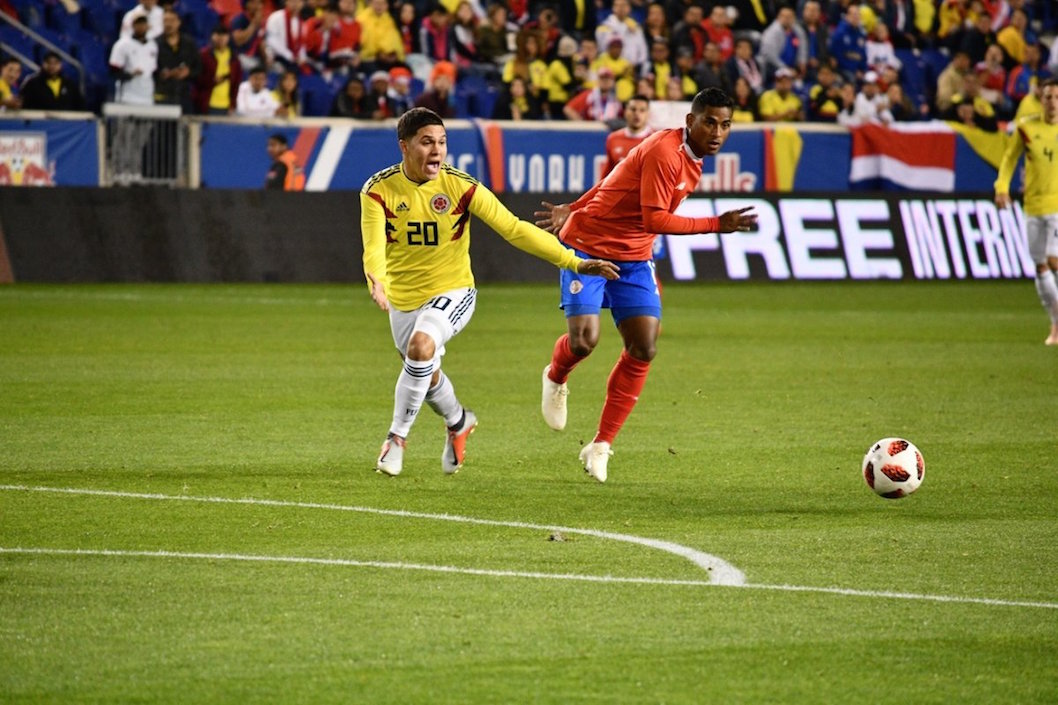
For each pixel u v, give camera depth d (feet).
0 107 236.63
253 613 59.36
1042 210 175.11
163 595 61.93
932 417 118.52
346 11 268.21
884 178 280.31
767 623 58.85
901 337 181.37
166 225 236.22
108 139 240.94
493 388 133.39
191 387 130.62
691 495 86.53
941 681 52.21
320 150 251.39
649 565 68.39
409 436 107.65
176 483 87.81
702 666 53.42
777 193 262.26
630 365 91.45
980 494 87.45
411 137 85.30
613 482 90.68
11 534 73.41
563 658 53.98
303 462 95.81
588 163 263.49
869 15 310.45
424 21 278.87
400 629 57.26
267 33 266.36
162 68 248.32
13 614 58.90
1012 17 312.50
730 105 90.48
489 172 258.37
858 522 79.05
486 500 84.28
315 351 159.12
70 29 270.05
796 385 137.18
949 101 295.69
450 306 88.43
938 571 67.97
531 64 269.44
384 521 77.82
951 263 270.67
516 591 63.21
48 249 230.89
